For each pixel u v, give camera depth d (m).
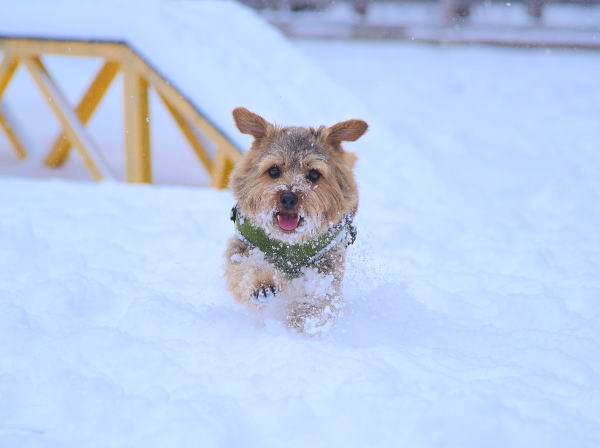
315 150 2.44
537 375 2.27
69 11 3.43
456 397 2.18
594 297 2.57
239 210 2.48
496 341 2.40
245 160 2.48
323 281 2.45
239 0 10.13
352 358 2.28
